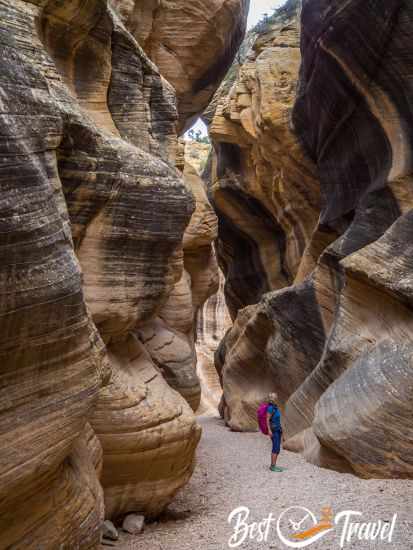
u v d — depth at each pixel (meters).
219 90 31.86
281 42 21.31
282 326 15.89
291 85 20.05
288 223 21.41
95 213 7.76
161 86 11.54
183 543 6.97
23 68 4.96
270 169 21.91
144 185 8.39
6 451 4.20
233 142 23.55
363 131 14.13
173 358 13.56
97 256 7.91
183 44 19.86
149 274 8.83
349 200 15.43
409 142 12.77
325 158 16.50
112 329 8.27
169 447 8.21
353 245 13.56
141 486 8.06
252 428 17.69
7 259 4.02
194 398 13.84
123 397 7.81
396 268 10.69
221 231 27.05
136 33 17.41
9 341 4.15
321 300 14.61
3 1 6.65
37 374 4.50
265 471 10.84
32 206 4.31
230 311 28.89
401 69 12.65
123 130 10.30
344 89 14.21
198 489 9.86
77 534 5.18
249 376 19.06
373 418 9.45
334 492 8.61
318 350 14.72
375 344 10.79
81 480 5.50
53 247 4.54
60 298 4.51
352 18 13.16
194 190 19.27
